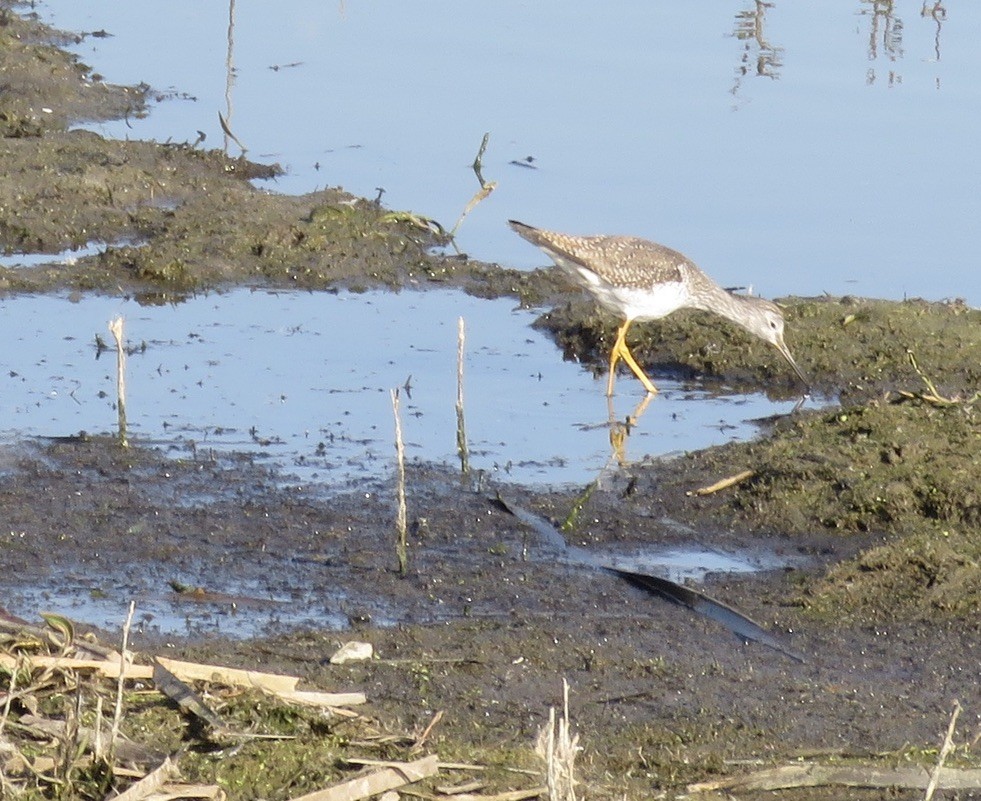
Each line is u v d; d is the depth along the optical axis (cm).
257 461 1408
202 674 892
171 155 2275
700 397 1644
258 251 1961
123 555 1210
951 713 1004
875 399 1552
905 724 985
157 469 1376
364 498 1341
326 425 1504
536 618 1134
